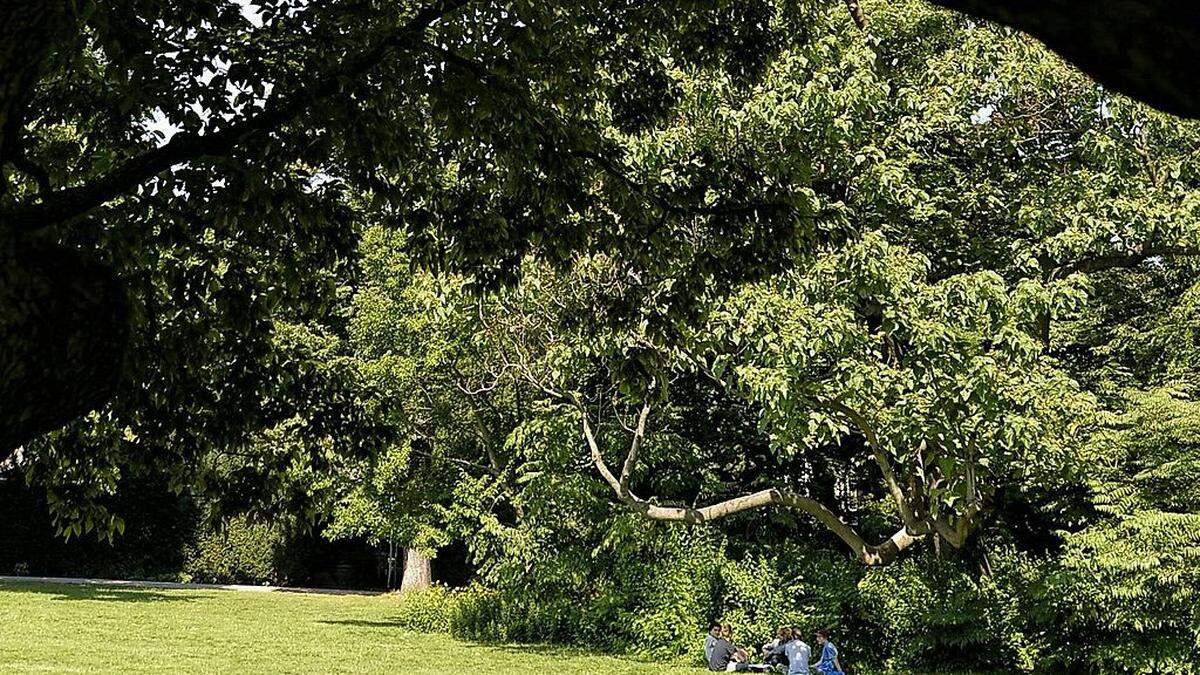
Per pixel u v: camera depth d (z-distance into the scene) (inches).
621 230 357.7
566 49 316.5
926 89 725.3
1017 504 880.3
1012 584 791.7
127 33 272.1
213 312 327.3
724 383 680.4
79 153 305.0
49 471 327.3
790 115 621.3
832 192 717.9
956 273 737.6
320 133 303.6
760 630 845.8
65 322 143.3
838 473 955.3
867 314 714.8
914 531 732.7
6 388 138.9
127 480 1411.2
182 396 317.4
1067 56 66.6
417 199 337.7
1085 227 674.8
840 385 631.2
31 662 701.9
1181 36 61.7
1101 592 700.0
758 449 960.3
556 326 673.6
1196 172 713.0
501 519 1052.5
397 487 965.2
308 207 298.4
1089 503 787.4
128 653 768.9
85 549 1508.4
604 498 889.5
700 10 313.0
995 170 758.5
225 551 1558.8
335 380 360.8
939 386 618.5
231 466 368.8
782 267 340.2
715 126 623.5
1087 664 767.7
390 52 278.7
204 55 275.3
